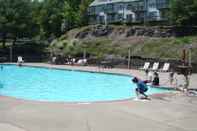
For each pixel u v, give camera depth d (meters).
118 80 34.59
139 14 81.50
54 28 87.56
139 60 42.47
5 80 36.06
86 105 18.78
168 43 47.78
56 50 57.38
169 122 15.25
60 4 91.25
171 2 63.50
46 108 17.78
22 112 16.78
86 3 92.88
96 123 14.91
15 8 62.72
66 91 28.81
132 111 17.36
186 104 19.31
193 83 27.91
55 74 40.50
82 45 55.09
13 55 58.22
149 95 22.44
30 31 65.25
